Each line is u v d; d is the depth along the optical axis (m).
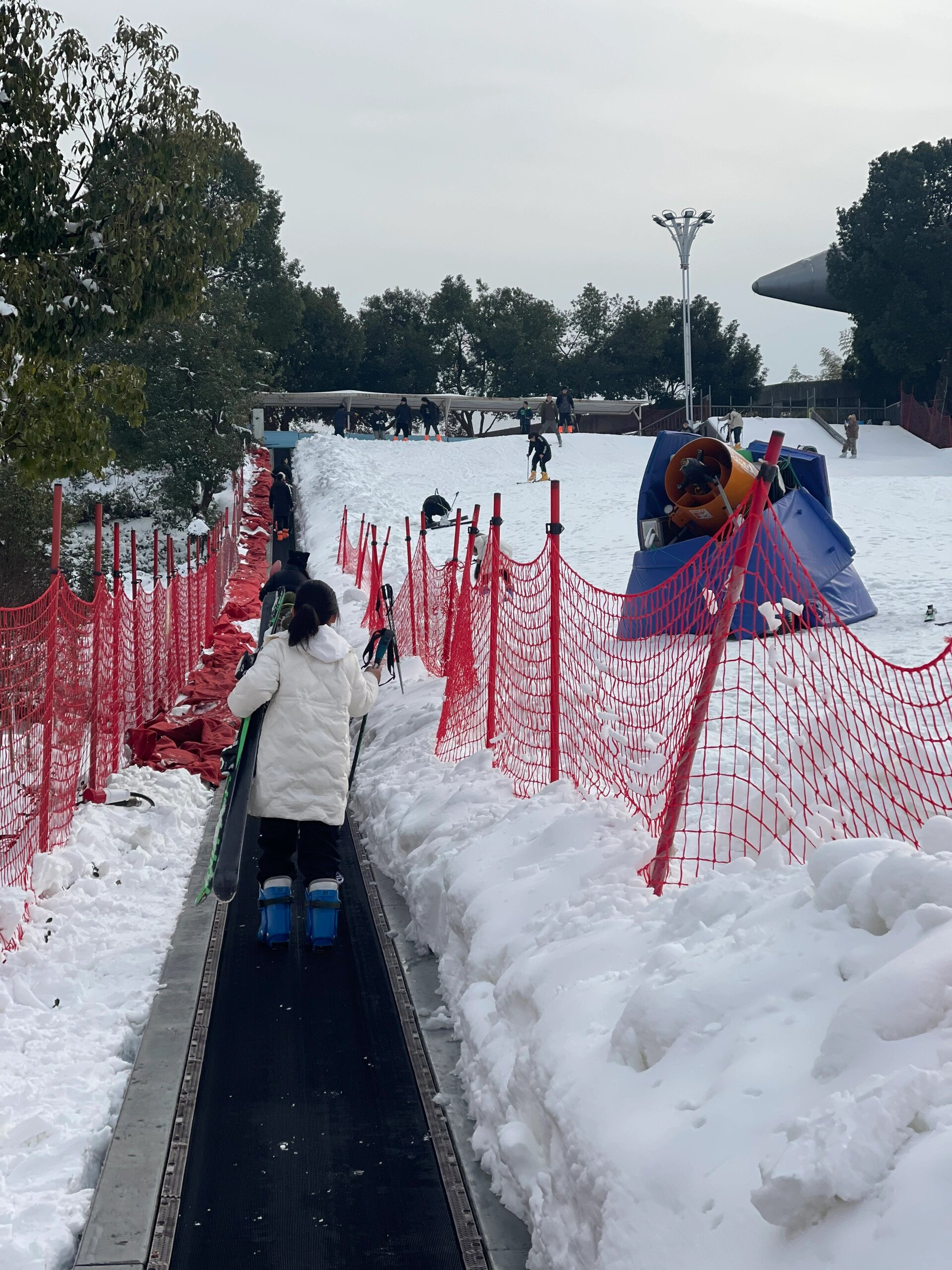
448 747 7.63
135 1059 4.10
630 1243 2.21
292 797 5.11
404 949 5.11
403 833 6.01
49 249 12.30
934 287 60.03
